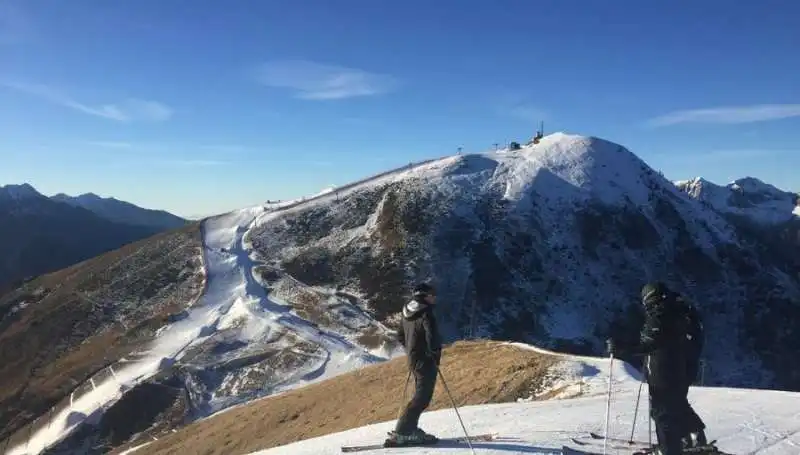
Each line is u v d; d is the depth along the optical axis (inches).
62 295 3695.9
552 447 323.6
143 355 2554.1
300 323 2748.5
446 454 323.3
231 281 3427.7
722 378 3250.5
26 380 2758.4
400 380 979.3
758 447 312.0
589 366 772.6
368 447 357.7
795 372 3334.2
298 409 1068.5
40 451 1939.0
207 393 2091.5
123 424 1996.8
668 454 257.0
